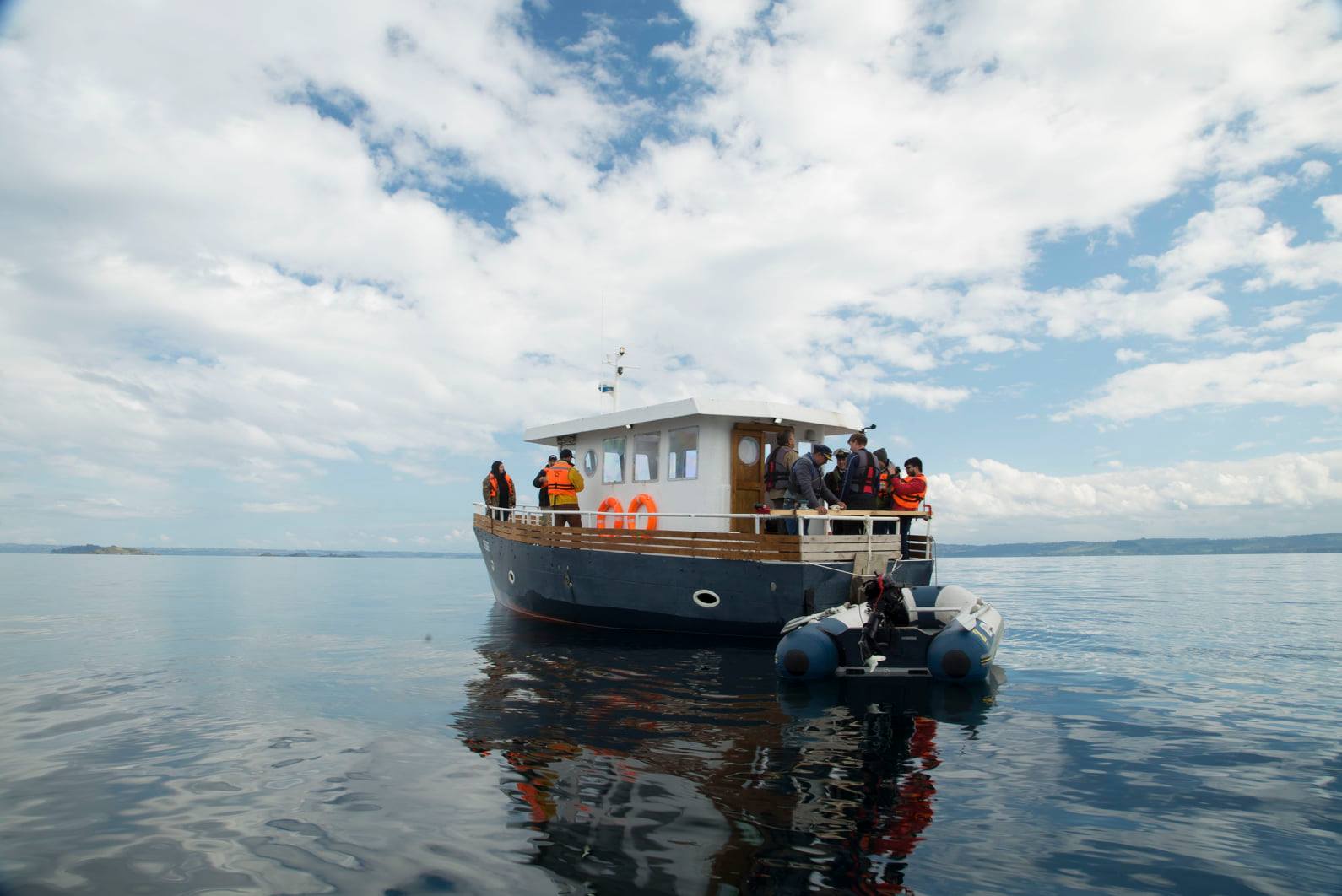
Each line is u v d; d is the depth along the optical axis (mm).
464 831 3975
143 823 4102
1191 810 4297
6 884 3381
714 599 10883
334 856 3668
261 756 5363
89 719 6520
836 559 10641
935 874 3475
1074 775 4930
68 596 21656
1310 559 84625
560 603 12953
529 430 15977
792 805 4352
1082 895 3285
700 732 5988
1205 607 17625
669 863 3582
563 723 6285
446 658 9766
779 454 12031
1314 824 4090
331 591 24953
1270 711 6746
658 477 13227
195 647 10922
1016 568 54062
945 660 7996
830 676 8383
